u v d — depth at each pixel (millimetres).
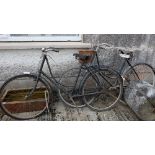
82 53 3193
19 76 2990
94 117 3316
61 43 3572
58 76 3646
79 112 3434
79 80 3695
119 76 3445
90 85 3566
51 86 3600
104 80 3510
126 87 3689
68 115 3338
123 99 3768
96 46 3604
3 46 3301
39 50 3449
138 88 3424
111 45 3760
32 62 3482
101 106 3594
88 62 3234
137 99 3332
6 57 3373
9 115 3125
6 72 3439
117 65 3920
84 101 3430
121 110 3537
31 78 3281
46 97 3334
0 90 2961
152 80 4148
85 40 3648
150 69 4016
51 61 3539
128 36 3762
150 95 3250
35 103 3266
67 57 3588
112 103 3682
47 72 3582
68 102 3584
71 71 3633
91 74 3299
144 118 3268
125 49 3791
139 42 3857
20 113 3262
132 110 3465
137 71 3984
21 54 3406
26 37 3529
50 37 3621
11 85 3500
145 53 3982
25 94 3436
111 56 3814
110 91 3586
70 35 3711
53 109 3480
